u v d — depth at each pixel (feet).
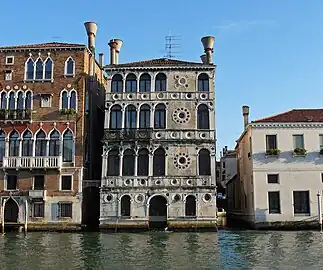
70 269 58.80
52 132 118.21
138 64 120.16
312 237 94.58
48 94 119.34
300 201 115.03
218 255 70.33
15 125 118.52
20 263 63.57
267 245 82.02
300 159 116.26
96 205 126.52
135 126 117.39
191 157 114.52
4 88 120.98
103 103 140.46
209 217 111.45
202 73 118.93
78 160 116.47
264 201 115.14
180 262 63.87
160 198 114.62
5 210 116.78
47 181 116.16
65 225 113.80
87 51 123.65
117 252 74.02
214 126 116.06
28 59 121.60
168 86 118.32
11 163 116.47
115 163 116.06
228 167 198.90
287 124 117.29
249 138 123.03
